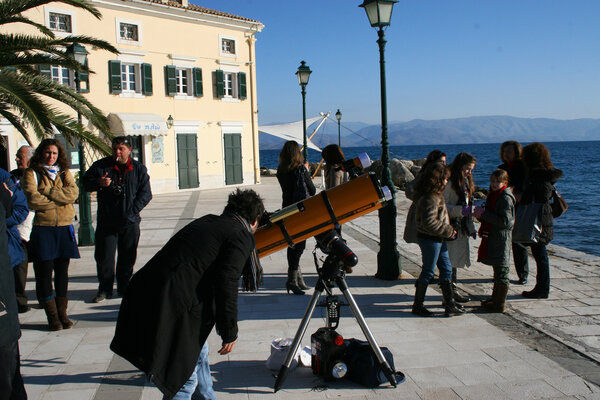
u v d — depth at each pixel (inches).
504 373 165.8
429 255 216.8
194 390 132.3
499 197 222.8
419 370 168.6
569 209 864.9
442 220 211.3
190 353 116.0
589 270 302.7
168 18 927.0
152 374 111.5
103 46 378.6
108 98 860.6
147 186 253.3
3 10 347.6
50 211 204.1
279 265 325.1
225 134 1027.3
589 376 163.2
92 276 302.4
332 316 161.5
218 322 119.3
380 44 270.8
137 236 255.9
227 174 1032.2
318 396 151.6
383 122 274.1
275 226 181.2
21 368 174.6
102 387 160.1
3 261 107.7
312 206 180.1
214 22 991.0
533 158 246.7
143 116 887.1
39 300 207.9
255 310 234.1
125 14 868.6
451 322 214.5
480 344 190.5
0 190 134.1
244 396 152.1
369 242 403.9
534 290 248.4
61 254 207.9
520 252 269.7
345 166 195.6
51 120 323.3
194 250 118.1
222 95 1014.4
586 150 5093.5
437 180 208.2
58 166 214.8
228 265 118.6
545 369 168.6
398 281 281.1
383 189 177.5
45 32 382.3
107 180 237.6
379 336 199.3
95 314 233.0
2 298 105.9
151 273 117.7
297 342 154.9
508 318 219.3
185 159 962.1
